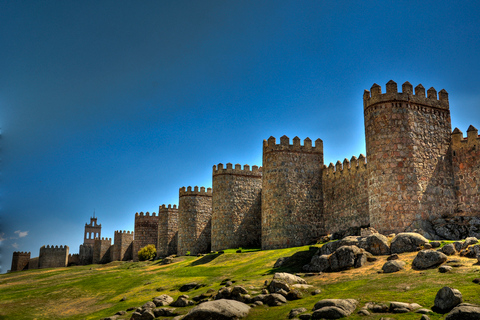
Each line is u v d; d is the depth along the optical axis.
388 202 37.44
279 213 55.53
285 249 50.31
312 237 55.56
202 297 29.16
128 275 53.19
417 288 21.64
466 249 26.34
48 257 118.25
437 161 39.50
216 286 32.94
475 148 39.03
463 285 20.62
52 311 37.16
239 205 70.50
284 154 57.59
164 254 92.44
